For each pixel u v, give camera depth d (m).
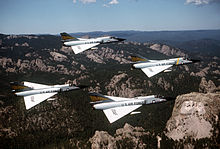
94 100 74.44
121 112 72.12
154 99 77.19
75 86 90.12
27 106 80.06
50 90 86.88
